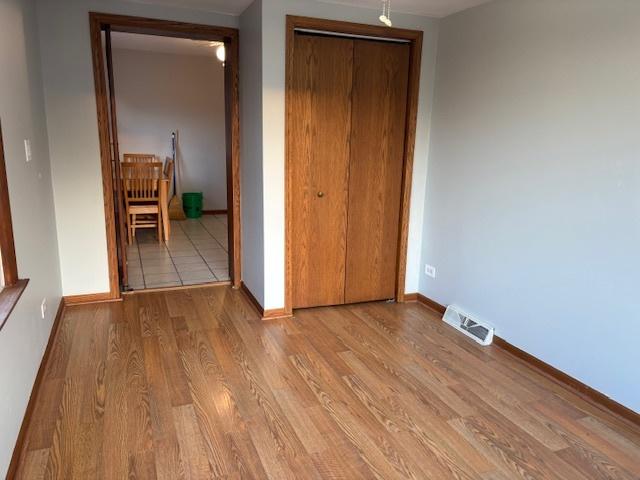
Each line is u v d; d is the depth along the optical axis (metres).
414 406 2.37
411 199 3.65
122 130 6.86
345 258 3.64
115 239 3.61
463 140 3.22
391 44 3.39
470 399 2.44
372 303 3.79
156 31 3.44
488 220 3.04
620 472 1.94
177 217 7.03
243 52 3.47
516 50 2.72
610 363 2.33
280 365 2.74
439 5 3.04
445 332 3.25
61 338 3.01
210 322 3.33
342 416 2.27
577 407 2.39
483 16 2.96
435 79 3.48
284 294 3.43
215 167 7.43
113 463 1.91
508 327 2.95
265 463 1.94
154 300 3.72
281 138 3.18
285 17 3.01
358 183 3.53
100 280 3.62
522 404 2.40
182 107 7.09
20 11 2.53
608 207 2.27
